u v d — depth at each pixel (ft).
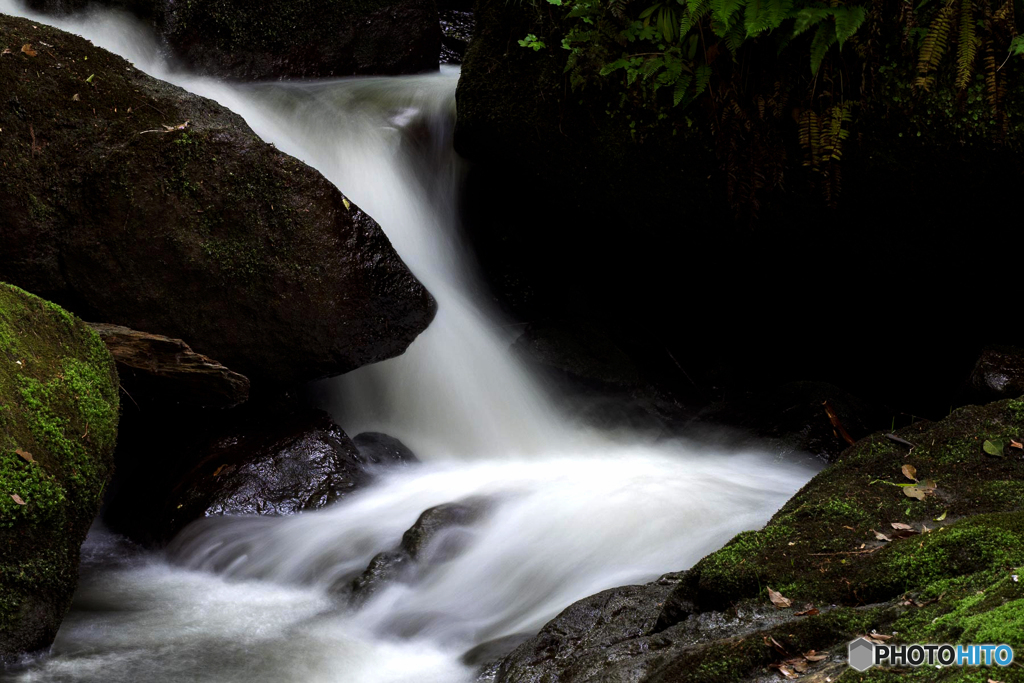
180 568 17.19
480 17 22.74
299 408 21.48
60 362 14.05
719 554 11.00
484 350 24.68
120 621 14.64
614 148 20.79
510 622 13.91
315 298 19.49
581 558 15.07
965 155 17.53
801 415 21.56
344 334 19.74
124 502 19.89
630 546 15.33
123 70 20.10
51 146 18.92
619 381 24.36
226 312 19.52
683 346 25.50
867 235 19.95
